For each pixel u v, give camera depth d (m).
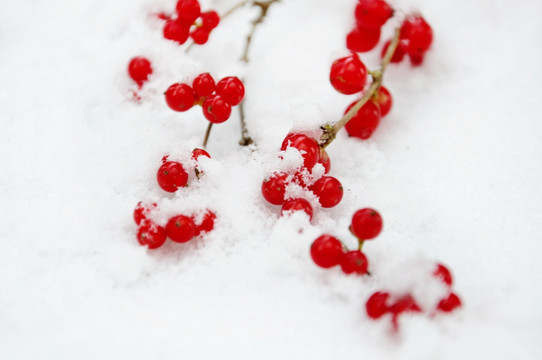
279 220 0.25
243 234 0.25
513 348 0.23
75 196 0.26
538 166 0.27
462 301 0.24
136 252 0.25
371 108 0.27
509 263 0.25
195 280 0.25
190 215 0.25
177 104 0.26
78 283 0.25
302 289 0.24
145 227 0.25
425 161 0.27
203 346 0.23
